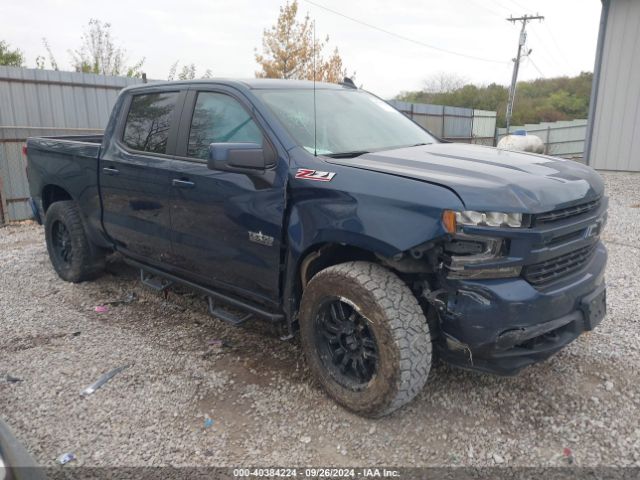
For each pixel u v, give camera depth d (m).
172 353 3.94
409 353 2.81
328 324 3.22
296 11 19.03
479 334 2.71
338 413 3.15
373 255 3.17
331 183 3.04
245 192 3.47
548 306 2.78
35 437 2.98
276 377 3.57
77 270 5.39
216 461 2.77
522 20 36.75
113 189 4.64
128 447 2.88
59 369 3.72
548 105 46.00
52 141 5.43
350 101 4.20
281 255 3.34
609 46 13.14
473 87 48.66
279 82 4.00
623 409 3.12
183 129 4.05
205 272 3.97
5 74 9.77
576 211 2.96
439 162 3.18
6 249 7.26
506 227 2.64
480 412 3.13
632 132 13.23
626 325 4.20
